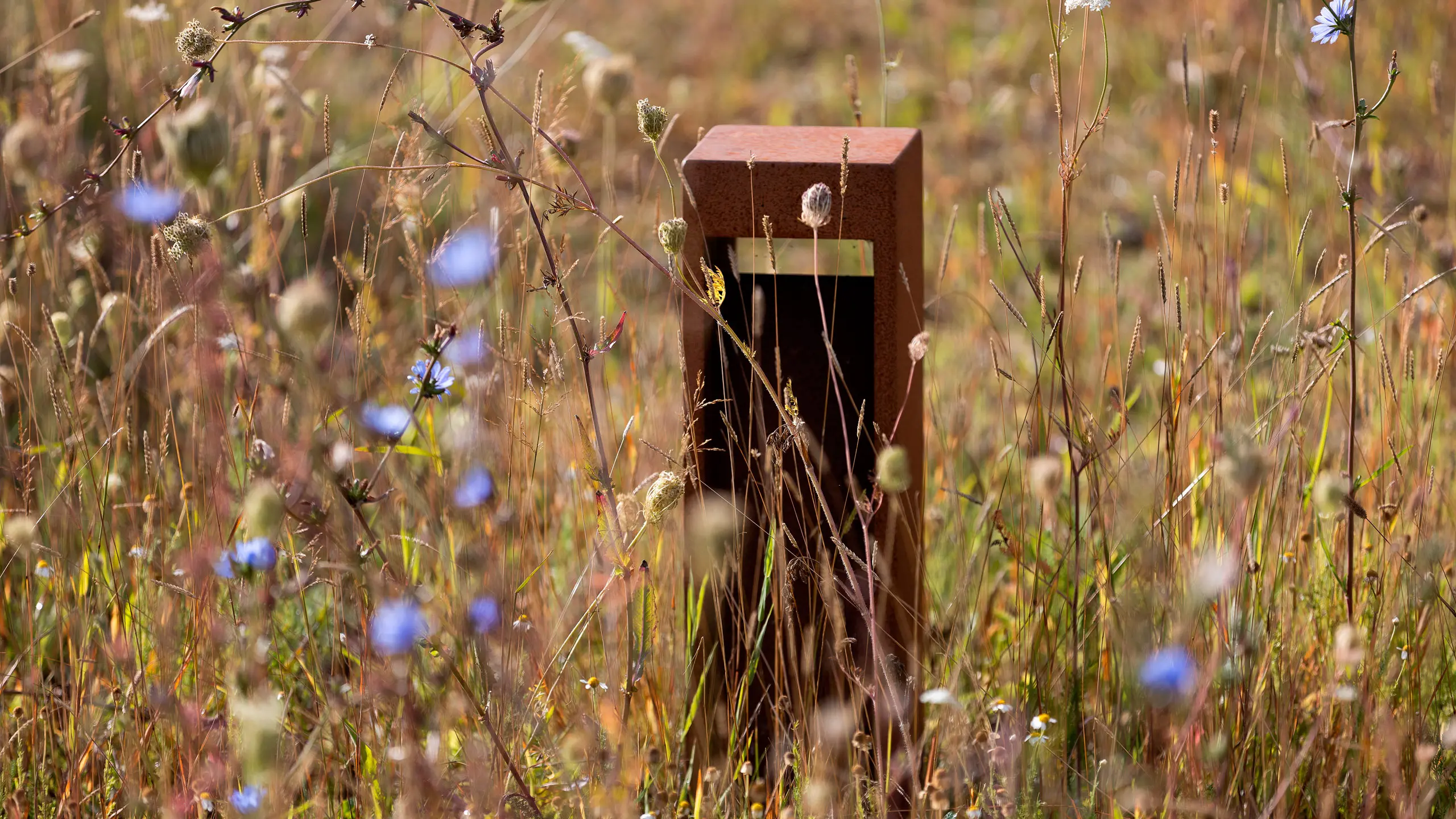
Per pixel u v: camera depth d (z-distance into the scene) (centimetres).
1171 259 424
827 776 357
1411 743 373
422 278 472
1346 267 413
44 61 618
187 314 411
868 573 359
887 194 376
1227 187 461
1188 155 482
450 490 410
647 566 356
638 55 1397
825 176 378
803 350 412
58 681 451
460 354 385
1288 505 428
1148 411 646
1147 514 365
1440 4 973
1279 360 442
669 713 416
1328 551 441
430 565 450
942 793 337
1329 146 711
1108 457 423
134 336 540
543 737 384
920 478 433
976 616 447
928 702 363
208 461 388
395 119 629
